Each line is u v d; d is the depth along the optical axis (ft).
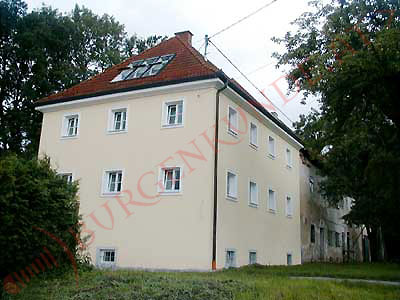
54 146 68.90
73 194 34.22
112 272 37.35
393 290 36.35
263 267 57.36
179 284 31.68
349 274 50.52
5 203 27.25
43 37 93.15
